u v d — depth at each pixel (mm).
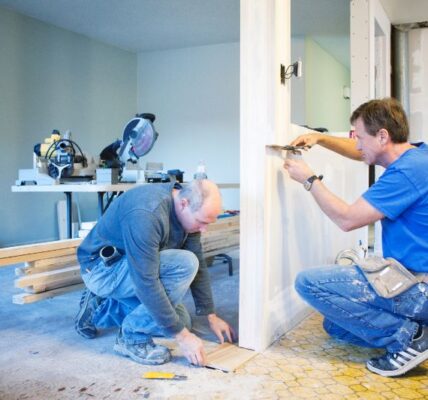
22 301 1990
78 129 5820
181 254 1588
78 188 2891
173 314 1538
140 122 3059
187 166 6625
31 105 5168
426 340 1510
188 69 6539
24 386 1484
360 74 3295
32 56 5184
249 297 1796
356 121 1615
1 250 1921
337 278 1597
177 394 1421
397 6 4113
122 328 1726
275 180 1857
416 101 4668
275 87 1734
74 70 5758
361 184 3018
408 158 1493
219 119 6383
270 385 1484
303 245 2215
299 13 5105
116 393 1430
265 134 1746
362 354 1753
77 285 2246
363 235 3184
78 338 1944
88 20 5340
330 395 1414
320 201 1632
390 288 1488
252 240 1782
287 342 1894
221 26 5621
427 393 1426
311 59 6094
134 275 1470
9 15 4922
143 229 1437
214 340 1906
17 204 4988
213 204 1513
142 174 3105
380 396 1407
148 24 5523
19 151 5020
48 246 2117
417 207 1479
